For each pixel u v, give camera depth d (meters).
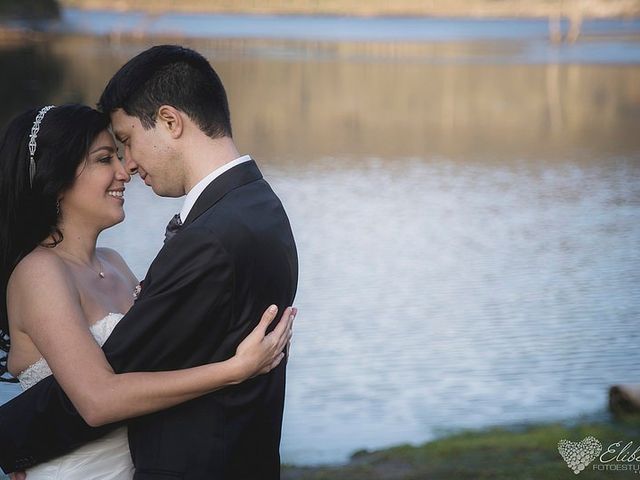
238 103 37.31
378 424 7.48
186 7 149.62
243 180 2.86
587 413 7.54
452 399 8.02
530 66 60.12
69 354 2.78
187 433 2.80
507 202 18.97
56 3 88.44
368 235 15.45
